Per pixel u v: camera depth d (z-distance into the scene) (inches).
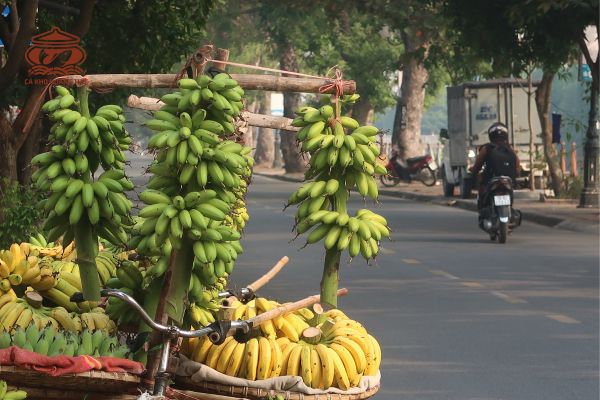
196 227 249.9
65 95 261.6
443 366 582.2
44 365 255.0
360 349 291.1
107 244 423.8
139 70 1135.6
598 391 529.3
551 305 792.9
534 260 1082.1
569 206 1780.3
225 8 3344.0
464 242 1270.9
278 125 307.1
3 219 870.4
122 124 263.7
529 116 1937.7
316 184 292.4
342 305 791.7
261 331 291.6
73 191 258.4
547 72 1782.7
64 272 344.2
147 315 257.8
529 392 525.7
